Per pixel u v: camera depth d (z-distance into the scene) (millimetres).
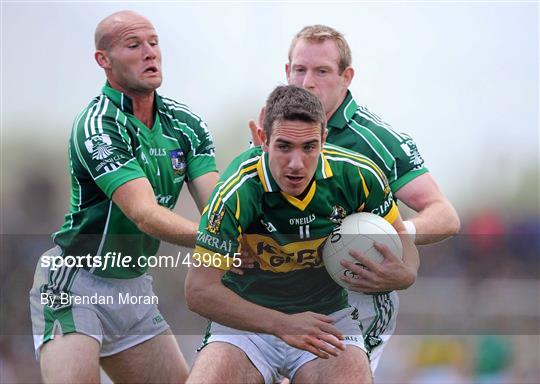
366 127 17375
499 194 27891
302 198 14312
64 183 29188
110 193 16453
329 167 14383
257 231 14820
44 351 16859
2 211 27516
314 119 13258
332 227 14820
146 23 17062
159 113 17312
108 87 17203
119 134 16688
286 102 13336
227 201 14148
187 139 17531
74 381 16188
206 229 14312
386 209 15070
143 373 17875
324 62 16750
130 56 16781
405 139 17656
